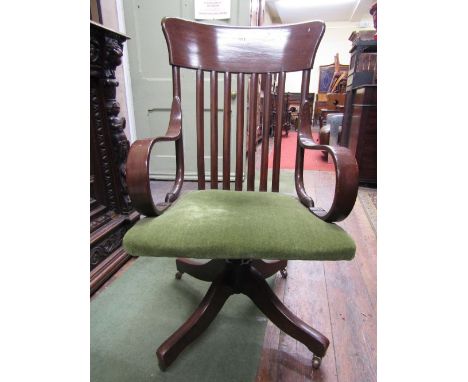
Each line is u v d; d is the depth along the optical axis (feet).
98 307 3.30
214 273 3.34
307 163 10.69
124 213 4.35
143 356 2.69
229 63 3.09
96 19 5.34
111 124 4.01
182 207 2.40
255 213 2.25
